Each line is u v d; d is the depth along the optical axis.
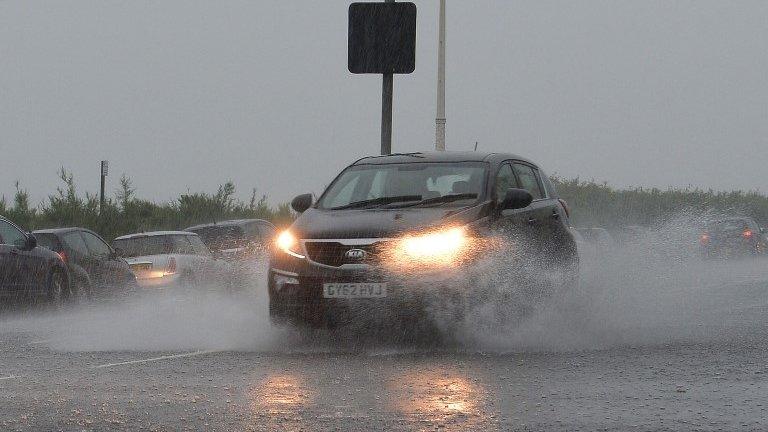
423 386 18.27
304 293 24.06
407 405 16.36
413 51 40.47
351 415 15.55
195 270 49.47
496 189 26.88
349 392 17.67
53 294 40.41
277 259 24.62
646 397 17.06
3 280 37.69
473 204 25.77
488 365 20.97
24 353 24.16
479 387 18.12
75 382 19.17
